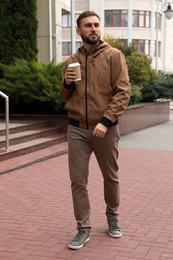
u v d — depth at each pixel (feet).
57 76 39.83
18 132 34.01
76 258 13.24
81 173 13.82
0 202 19.25
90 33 13.32
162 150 34.58
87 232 14.19
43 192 20.97
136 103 53.62
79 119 13.61
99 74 13.38
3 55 45.27
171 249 13.87
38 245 14.26
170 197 20.18
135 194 20.67
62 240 14.69
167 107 63.98
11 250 13.87
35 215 17.40
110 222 14.89
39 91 39.29
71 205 18.79
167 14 74.38
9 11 44.93
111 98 13.56
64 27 152.76
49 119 38.73
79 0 160.25
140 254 13.48
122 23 160.56
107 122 13.03
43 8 53.21
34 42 46.09
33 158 28.55
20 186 22.08
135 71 59.26
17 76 40.86
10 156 28.27
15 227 15.99
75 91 13.67
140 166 27.76
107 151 13.80
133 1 160.56
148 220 16.72
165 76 63.93
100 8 159.33
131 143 38.52
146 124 53.16
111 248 13.92
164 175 25.07
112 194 14.53
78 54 13.83
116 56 13.35
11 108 41.88
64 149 31.99
